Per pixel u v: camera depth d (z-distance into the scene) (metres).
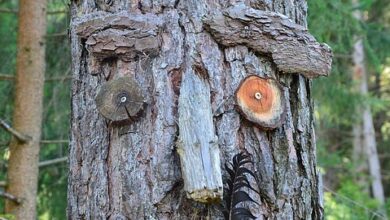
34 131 5.00
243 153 2.15
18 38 5.09
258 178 2.15
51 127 5.89
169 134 2.12
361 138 10.33
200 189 1.96
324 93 6.34
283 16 2.28
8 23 6.05
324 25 5.56
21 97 5.01
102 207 2.16
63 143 5.59
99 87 2.24
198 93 2.08
